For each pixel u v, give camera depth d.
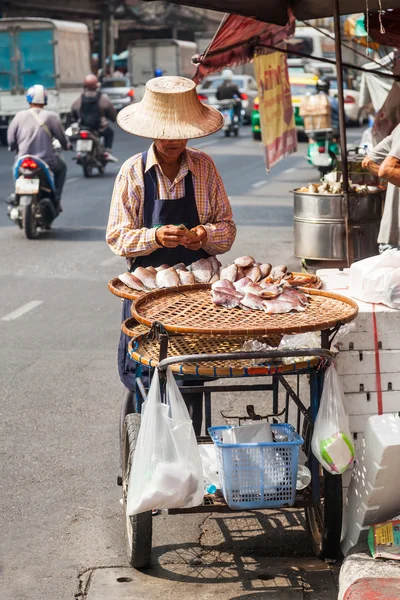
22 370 8.36
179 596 4.58
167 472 4.36
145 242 5.27
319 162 18.05
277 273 5.21
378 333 4.85
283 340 4.65
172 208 5.44
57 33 33.50
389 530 4.54
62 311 10.42
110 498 5.79
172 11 62.94
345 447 4.48
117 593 4.62
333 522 4.68
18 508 5.64
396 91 9.58
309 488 4.72
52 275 12.31
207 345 4.66
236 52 9.21
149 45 51.59
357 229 8.59
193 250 5.51
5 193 20.59
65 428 6.98
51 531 5.34
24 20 33.38
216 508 4.54
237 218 16.89
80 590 4.67
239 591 4.62
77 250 14.09
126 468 5.05
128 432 4.92
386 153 6.75
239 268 5.24
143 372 5.34
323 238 8.70
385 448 4.33
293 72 31.42
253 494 4.52
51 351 8.92
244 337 4.66
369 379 4.90
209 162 5.54
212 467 4.88
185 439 4.41
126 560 4.98
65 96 34.75
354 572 4.38
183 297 4.91
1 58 33.69
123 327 4.88
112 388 7.89
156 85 5.37
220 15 64.44
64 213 17.89
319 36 34.22
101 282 11.89
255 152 29.14
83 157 23.03
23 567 4.92
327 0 7.69
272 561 4.93
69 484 5.99
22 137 15.03
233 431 4.71
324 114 18.02
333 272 5.70
